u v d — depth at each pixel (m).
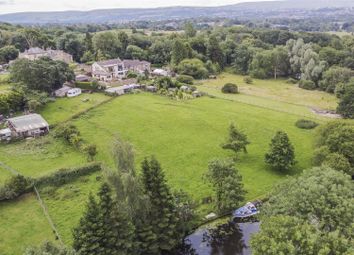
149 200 52.53
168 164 82.81
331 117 112.31
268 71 177.25
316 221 45.66
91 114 111.56
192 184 74.31
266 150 89.88
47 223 62.22
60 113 110.25
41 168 79.69
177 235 56.56
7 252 55.34
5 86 127.50
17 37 197.25
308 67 157.25
